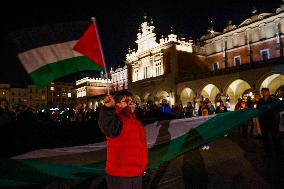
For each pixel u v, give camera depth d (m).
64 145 8.02
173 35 44.31
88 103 67.88
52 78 4.00
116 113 3.62
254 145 12.20
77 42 4.01
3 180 5.66
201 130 7.58
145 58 49.84
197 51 47.28
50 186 7.00
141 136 3.74
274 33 37.78
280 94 34.62
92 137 8.93
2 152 7.27
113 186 3.61
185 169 8.31
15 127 8.33
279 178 6.81
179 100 40.97
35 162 5.85
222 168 8.16
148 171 8.33
